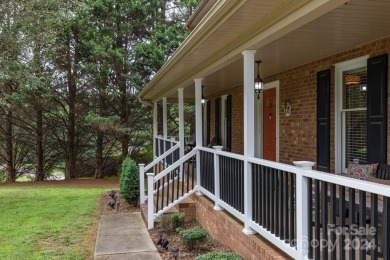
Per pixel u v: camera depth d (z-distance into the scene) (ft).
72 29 49.90
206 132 45.50
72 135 56.95
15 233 20.43
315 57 20.44
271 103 27.91
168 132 65.36
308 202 10.35
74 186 45.57
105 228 21.04
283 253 11.93
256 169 13.97
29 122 55.83
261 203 13.48
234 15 12.59
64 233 20.35
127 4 52.39
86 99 54.39
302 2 10.69
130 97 54.44
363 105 17.78
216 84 32.94
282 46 17.52
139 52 52.06
